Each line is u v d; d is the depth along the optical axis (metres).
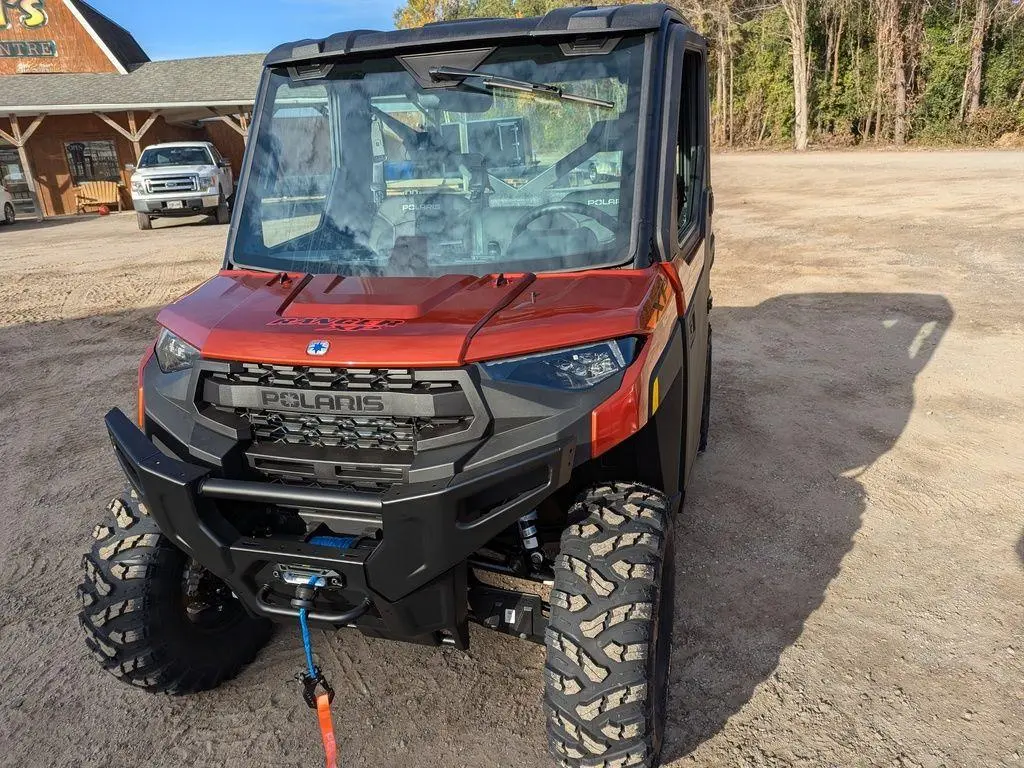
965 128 37.19
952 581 3.92
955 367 6.93
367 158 3.15
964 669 3.31
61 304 11.09
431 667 3.43
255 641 3.49
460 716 3.15
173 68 27.84
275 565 2.46
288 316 2.60
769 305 9.26
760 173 25.05
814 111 44.31
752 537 4.36
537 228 2.92
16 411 6.96
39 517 4.97
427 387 2.35
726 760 2.87
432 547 2.26
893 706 3.11
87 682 3.45
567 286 2.71
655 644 2.40
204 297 2.91
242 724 3.15
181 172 19.61
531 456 2.23
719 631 3.59
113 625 2.82
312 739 3.07
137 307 10.76
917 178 20.42
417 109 3.09
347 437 2.45
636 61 2.95
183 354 2.69
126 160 27.50
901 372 6.89
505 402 2.31
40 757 3.03
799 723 3.04
